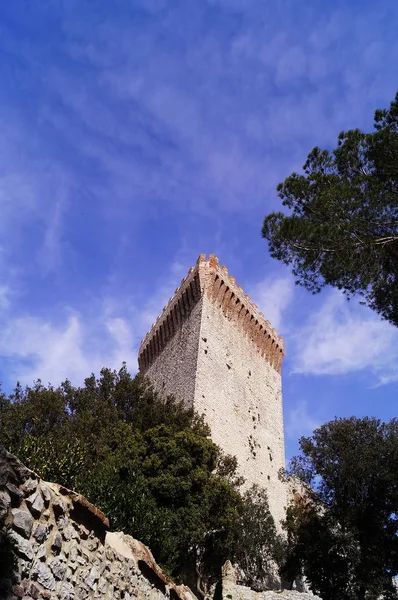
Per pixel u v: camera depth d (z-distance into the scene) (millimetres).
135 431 27328
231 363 40438
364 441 29797
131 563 12492
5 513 8039
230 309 42750
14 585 7887
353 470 28250
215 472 29234
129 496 16859
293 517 32281
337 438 30312
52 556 9062
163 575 14008
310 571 27781
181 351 39875
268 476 39000
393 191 18375
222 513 25031
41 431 24875
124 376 31781
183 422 29656
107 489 16062
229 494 25781
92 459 23812
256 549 29391
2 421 24141
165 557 17000
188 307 41594
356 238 17578
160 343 44469
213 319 40188
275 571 31938
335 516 28312
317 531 28781
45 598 8531
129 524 15836
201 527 23141
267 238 19281
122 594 11594
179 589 15680
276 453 41500
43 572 8648
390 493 27312
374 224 17703
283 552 30250
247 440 38438
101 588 10594
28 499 8680
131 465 22594
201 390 35781
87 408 28859
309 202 18953
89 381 31281
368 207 17547
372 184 18188
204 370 36906
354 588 26078
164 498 24047
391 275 17969
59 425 26312
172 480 24266
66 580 9297
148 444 26609
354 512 27062
